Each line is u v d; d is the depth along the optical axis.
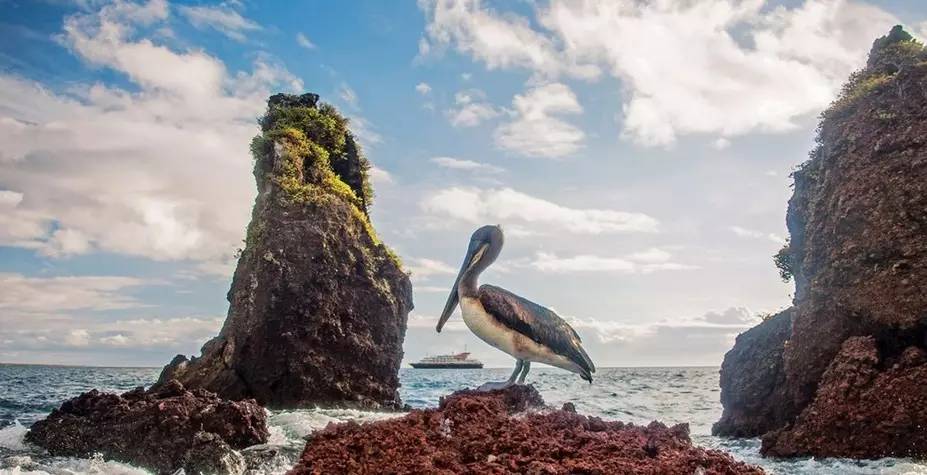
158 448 14.56
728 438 21.06
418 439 7.69
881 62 22.00
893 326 17.31
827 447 16.41
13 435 16.16
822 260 19.77
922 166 17.95
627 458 7.43
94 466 14.19
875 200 18.47
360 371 29.67
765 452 17.44
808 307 19.36
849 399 16.45
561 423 8.34
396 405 30.64
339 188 33.06
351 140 36.38
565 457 7.38
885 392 16.05
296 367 28.08
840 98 21.38
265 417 16.19
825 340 18.66
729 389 22.28
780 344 21.34
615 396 41.88
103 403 16.23
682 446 7.82
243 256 31.19
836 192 19.56
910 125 18.62
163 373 28.91
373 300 30.84
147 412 15.25
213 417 15.19
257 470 13.48
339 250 30.42
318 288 29.31
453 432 7.98
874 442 15.92
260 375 28.08
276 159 31.89
